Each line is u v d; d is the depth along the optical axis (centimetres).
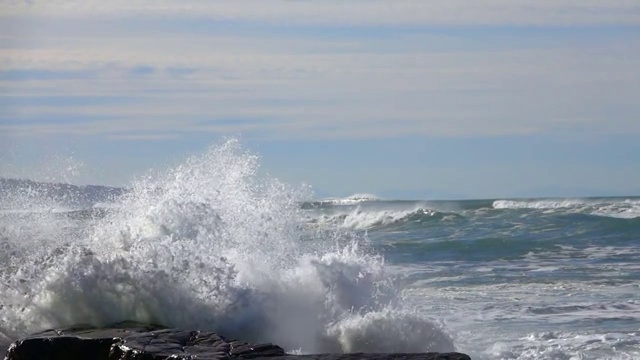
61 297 1572
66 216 2750
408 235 4803
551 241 3984
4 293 1596
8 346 1491
